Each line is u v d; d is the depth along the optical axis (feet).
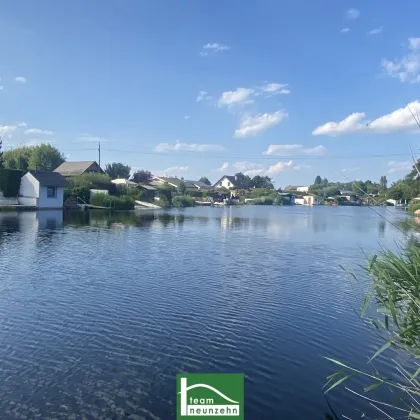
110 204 143.54
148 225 88.89
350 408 16.21
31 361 19.04
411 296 13.28
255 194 332.80
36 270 37.58
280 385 17.78
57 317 24.93
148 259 45.68
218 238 69.36
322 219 133.59
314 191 379.14
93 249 51.13
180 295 30.86
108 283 33.60
